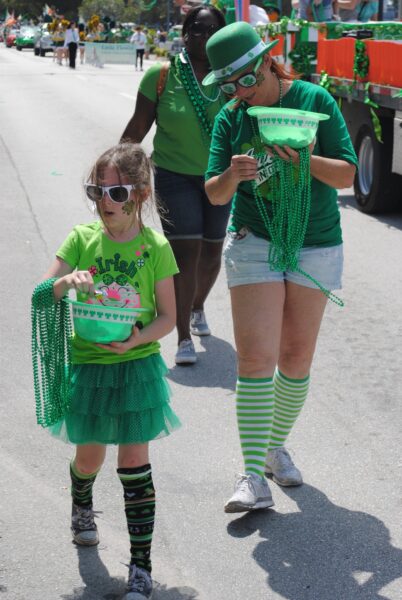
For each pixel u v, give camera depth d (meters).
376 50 19.61
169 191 11.96
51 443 9.80
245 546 7.81
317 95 8.08
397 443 9.80
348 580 7.30
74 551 7.71
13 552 7.66
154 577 7.34
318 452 9.61
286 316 8.54
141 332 6.99
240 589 7.18
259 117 7.68
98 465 7.46
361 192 22.25
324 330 13.58
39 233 19.27
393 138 20.50
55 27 98.69
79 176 25.77
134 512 6.98
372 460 9.41
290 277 8.31
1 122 37.97
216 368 12.17
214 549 7.77
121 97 50.03
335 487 8.84
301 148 7.72
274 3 37.31
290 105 8.10
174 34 104.56
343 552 7.71
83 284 6.70
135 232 7.16
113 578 7.32
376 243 19.03
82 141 32.41
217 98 11.73
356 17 28.61
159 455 9.52
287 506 8.48
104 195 6.87
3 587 7.16
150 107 11.95
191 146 11.83
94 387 6.99
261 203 8.15
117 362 6.99
